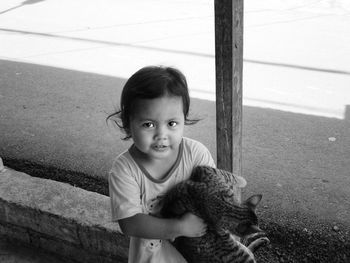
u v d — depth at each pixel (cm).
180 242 184
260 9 901
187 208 169
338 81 573
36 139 475
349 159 416
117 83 611
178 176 180
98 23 884
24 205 298
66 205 294
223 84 222
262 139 456
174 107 162
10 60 718
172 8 952
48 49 762
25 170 422
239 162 247
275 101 534
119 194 175
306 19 821
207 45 724
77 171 417
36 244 309
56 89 602
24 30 872
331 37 723
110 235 271
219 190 166
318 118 491
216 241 175
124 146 458
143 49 726
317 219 336
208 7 945
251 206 167
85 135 482
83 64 686
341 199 359
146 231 171
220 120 232
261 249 309
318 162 413
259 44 710
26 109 548
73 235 286
